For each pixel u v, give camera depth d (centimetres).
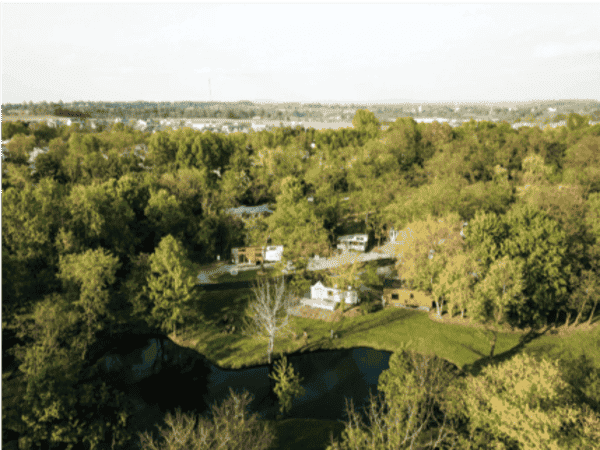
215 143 15562
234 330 6153
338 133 19450
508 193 9544
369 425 4253
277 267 7631
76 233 6919
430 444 3133
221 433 3127
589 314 6109
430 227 6562
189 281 5878
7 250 5884
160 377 5362
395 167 13588
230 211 10419
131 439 4166
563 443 2528
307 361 5519
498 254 6072
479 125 19775
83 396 3750
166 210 8094
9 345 5362
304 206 8706
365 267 7875
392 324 6159
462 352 5384
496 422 2816
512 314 5969
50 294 5844
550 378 2841
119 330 6344
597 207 7094
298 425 4362
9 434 3716
